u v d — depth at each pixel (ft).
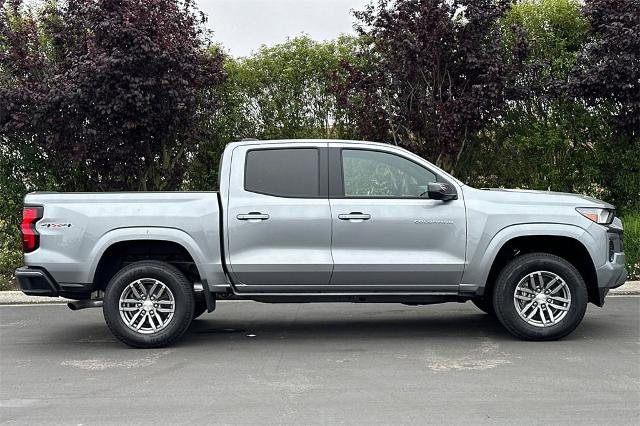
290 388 18.56
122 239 22.76
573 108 42.32
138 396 18.06
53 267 22.67
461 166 43.32
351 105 40.27
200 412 16.66
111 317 22.93
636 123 38.60
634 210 42.45
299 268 22.75
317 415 16.26
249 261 22.79
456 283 23.18
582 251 23.52
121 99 35.58
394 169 23.66
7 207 42.19
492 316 28.30
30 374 20.45
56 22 39.52
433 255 22.99
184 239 22.88
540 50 42.42
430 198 23.02
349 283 23.03
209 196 23.31
